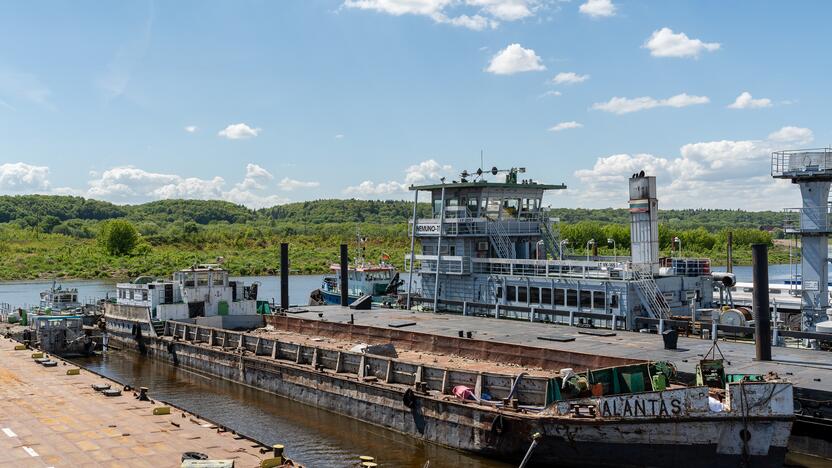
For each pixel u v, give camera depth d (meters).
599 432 27.00
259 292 116.88
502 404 30.89
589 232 161.00
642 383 28.28
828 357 35.38
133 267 158.75
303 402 42.06
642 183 50.31
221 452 24.77
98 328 65.25
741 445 25.69
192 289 59.78
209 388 46.88
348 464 30.41
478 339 43.06
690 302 50.56
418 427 33.81
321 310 65.25
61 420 29.17
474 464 30.19
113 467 23.16
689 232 169.00
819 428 28.47
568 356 36.28
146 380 49.72
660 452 26.30
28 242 194.75
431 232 60.34
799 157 43.00
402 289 82.25
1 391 34.91
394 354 42.22
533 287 52.75
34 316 62.50
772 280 91.38
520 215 61.12
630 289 46.75
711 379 28.12
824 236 43.88
